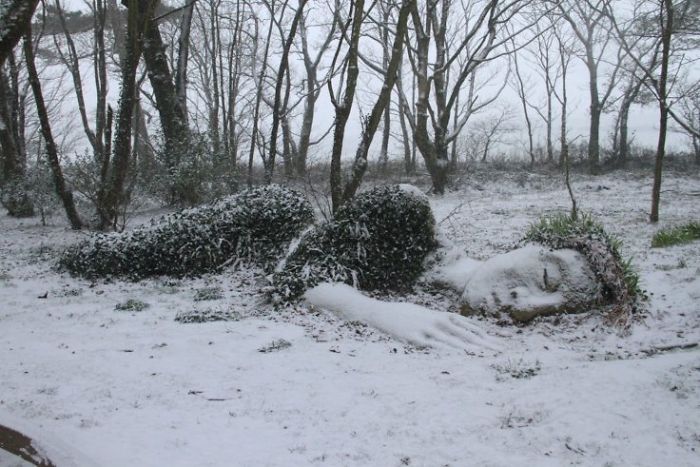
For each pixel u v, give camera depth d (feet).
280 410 15.38
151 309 26.73
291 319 24.49
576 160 108.88
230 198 36.88
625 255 35.17
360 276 27.66
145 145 69.82
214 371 18.34
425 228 28.66
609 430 13.61
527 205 65.16
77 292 30.07
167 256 33.76
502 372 17.88
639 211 59.16
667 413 14.16
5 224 58.90
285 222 35.45
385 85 36.70
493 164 109.29
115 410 15.34
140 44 46.16
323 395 16.38
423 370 18.35
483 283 24.29
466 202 68.18
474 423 14.33
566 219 25.67
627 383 16.05
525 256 24.11
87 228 52.95
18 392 16.52
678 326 21.76
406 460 12.62
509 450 12.96
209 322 24.26
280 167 78.84
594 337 21.33
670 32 48.19
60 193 51.52
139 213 56.24
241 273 33.83
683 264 30.37
